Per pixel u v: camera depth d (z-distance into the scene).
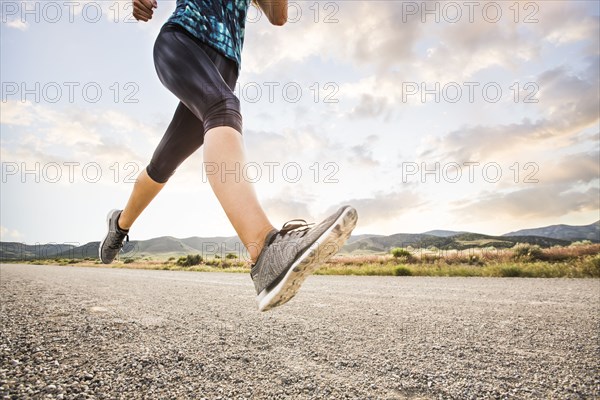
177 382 1.59
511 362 1.89
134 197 2.00
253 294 4.89
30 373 1.63
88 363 1.79
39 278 7.86
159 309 3.50
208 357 1.94
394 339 2.36
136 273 11.98
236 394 1.47
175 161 1.84
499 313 3.28
